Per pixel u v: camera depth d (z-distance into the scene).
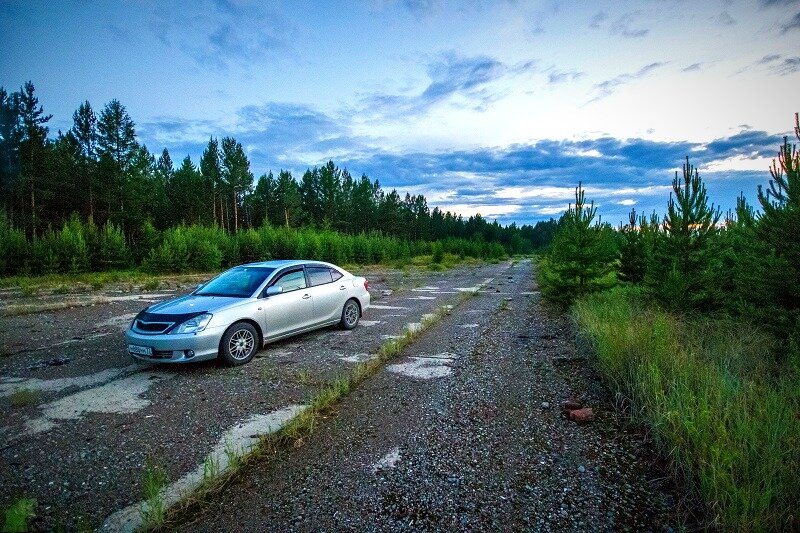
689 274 8.54
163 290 16.70
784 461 2.97
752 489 2.61
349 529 2.60
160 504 2.76
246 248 34.50
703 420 3.31
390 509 2.81
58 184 44.44
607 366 5.41
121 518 2.75
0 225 27.56
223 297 6.85
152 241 32.81
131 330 6.15
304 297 7.70
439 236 118.81
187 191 61.81
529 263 59.16
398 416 4.39
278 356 6.80
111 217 47.16
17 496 2.99
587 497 2.94
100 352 7.03
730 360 5.21
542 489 3.05
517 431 4.03
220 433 4.01
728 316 7.30
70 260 25.62
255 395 5.03
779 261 5.47
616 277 14.26
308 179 85.00
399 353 6.93
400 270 34.38
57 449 3.70
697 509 2.79
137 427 4.15
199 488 3.06
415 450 3.65
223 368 6.14
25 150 40.97
